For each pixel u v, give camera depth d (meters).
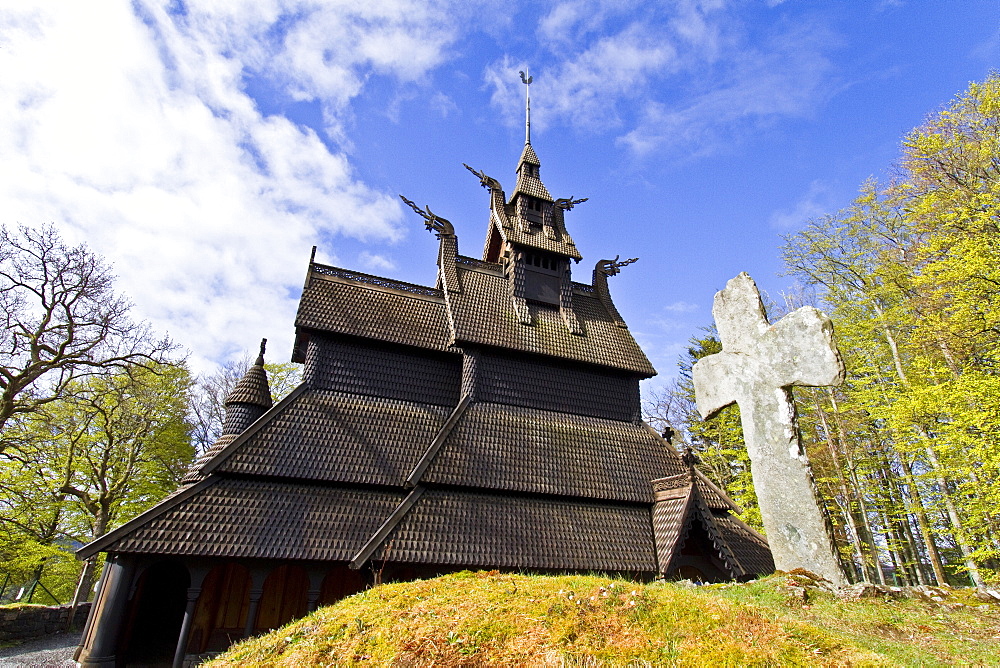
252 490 16.27
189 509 15.30
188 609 14.24
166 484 35.00
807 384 10.70
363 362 20.53
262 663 8.01
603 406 22.31
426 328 22.09
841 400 27.25
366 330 20.75
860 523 28.31
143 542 14.23
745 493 30.83
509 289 24.34
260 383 20.30
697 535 17.34
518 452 19.17
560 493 18.31
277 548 14.95
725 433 33.78
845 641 7.14
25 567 24.88
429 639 7.64
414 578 15.41
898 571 30.81
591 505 18.72
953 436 18.33
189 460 36.44
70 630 21.92
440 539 15.91
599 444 20.75
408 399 20.42
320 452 17.55
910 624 8.40
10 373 23.03
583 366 22.75
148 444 33.28
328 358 20.11
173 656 16.84
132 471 32.19
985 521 19.53
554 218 27.05
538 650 7.11
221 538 14.81
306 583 17.23
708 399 12.99
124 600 14.28
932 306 20.11
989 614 8.88
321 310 20.84
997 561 26.36
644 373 23.31
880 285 24.98
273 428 17.70
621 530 18.03
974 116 21.27
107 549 14.01
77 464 29.70
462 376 21.12
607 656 6.83
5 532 24.16
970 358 19.89
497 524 16.98
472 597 8.91
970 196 20.30
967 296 17.98
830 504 28.45
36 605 20.92
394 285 23.48
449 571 15.76
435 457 17.88
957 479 21.11
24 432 26.64
